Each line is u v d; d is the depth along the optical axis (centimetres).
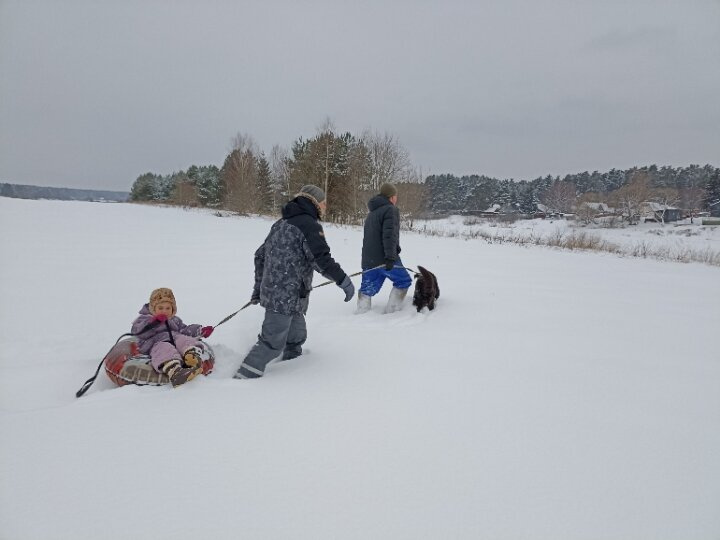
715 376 387
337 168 3831
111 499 201
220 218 3256
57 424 268
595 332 529
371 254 600
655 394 344
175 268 957
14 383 351
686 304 748
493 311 633
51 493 204
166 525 185
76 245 1298
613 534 188
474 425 283
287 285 367
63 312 591
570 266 1280
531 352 442
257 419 281
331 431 269
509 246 1870
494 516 197
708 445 267
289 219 379
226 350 416
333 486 215
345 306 662
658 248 2380
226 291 734
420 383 351
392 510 199
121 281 805
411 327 534
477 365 398
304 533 183
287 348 414
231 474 222
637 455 254
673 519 200
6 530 180
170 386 331
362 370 378
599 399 331
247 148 4591
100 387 351
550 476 230
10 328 515
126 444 247
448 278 939
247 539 179
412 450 250
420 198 3356
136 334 374
